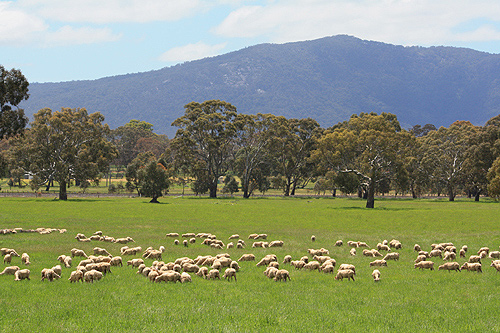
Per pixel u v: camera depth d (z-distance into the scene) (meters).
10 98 63.78
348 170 87.56
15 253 26.84
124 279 21.08
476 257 26.16
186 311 16.27
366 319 15.74
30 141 102.12
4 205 76.12
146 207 74.31
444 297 18.70
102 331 14.16
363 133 84.31
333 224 50.44
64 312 15.90
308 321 15.46
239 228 44.84
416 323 15.42
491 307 17.27
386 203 100.88
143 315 15.77
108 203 85.25
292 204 92.00
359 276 22.64
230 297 18.28
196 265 23.05
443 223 51.88
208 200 106.38
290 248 31.70
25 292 18.52
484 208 81.44
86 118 107.62
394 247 32.75
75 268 23.34
